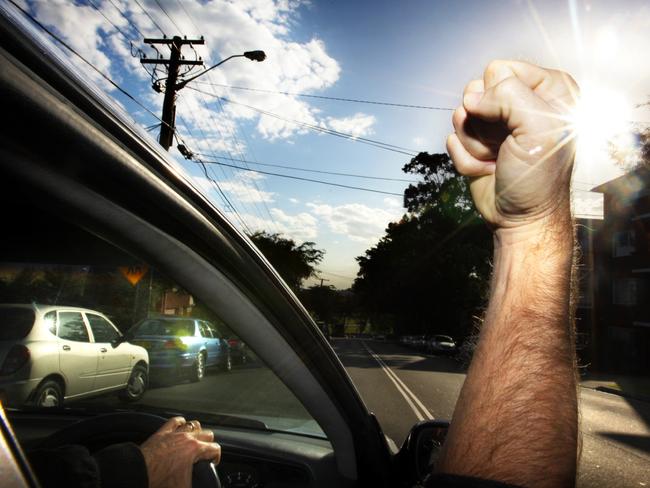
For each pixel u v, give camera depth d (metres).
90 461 0.62
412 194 43.62
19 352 4.61
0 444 0.38
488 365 0.57
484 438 0.52
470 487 0.47
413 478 1.54
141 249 0.76
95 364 5.67
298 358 1.19
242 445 1.55
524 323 0.57
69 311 5.55
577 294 0.59
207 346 9.00
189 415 1.88
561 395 0.53
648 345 24.91
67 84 0.52
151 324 8.37
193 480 0.74
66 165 0.55
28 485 0.38
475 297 37.28
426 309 43.84
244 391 5.44
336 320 93.75
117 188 0.62
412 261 42.09
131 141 0.62
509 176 0.54
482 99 0.53
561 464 0.49
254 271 0.93
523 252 0.57
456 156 0.60
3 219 0.67
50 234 0.73
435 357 26.28
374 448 1.51
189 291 0.92
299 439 1.74
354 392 1.45
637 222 25.66
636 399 15.04
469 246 39.19
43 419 1.79
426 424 1.57
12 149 0.51
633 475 5.92
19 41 0.46
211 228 0.80
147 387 6.83
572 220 0.57
